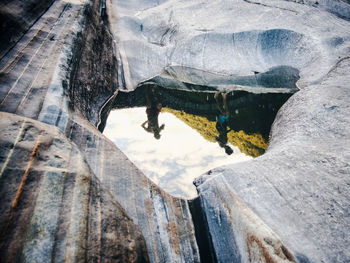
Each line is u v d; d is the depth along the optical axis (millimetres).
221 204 2316
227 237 2107
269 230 1915
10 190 1167
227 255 2031
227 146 4809
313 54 4816
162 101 5449
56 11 3770
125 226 1515
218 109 5379
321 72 4332
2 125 1467
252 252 1882
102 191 1600
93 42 4105
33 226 1111
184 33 5445
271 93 4898
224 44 5230
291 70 4992
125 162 2330
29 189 1228
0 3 2803
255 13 5762
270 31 5176
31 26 3141
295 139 2812
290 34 5121
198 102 5555
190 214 2447
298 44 5051
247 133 4887
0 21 2623
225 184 2467
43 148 1510
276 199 2127
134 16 6238
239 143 4848
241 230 2043
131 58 5059
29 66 2510
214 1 6250
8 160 1278
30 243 1050
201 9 6082
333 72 4023
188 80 5320
